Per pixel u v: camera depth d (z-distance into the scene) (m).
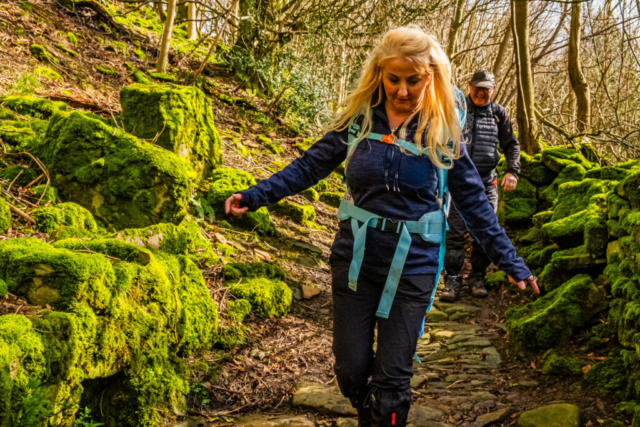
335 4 9.62
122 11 10.08
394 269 2.12
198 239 4.25
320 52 9.82
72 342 2.27
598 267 3.77
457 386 3.29
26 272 2.40
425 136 2.14
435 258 2.21
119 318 2.60
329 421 2.86
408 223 2.14
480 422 2.84
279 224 5.47
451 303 4.61
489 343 3.85
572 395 2.98
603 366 3.03
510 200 5.79
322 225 5.95
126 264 2.79
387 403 2.16
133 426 2.61
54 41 7.39
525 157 5.89
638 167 3.81
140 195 3.82
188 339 3.13
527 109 6.65
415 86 2.09
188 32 10.79
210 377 3.09
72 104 5.81
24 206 3.50
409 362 2.18
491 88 4.46
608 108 12.03
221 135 6.91
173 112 4.76
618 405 2.76
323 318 4.13
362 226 2.15
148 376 2.72
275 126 8.33
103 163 3.83
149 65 8.30
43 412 2.00
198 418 2.79
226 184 5.06
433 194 2.17
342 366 2.21
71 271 2.42
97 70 7.34
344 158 2.33
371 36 9.85
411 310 2.16
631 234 3.16
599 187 4.45
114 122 4.45
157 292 2.90
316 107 8.80
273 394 3.09
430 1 10.20
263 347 3.51
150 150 3.92
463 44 15.33
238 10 9.61
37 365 2.08
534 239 5.14
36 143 4.21
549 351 3.41
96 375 2.44
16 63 6.34
